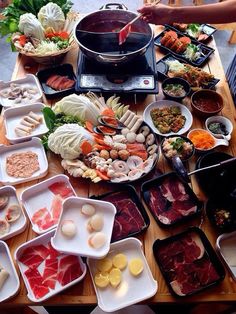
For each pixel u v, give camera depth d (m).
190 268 1.21
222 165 1.28
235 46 3.52
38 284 1.16
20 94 1.78
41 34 1.93
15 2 2.05
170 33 2.05
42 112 1.66
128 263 1.21
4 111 1.68
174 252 1.25
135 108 1.73
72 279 1.18
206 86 1.81
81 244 1.21
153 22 1.73
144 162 1.47
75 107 1.58
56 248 1.17
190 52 1.96
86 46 1.74
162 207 1.36
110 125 1.58
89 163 1.45
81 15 2.17
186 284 1.17
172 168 1.49
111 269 1.19
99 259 1.21
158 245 1.25
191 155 1.47
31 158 1.52
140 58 1.78
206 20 1.66
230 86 1.92
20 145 1.56
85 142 1.45
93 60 1.69
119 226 1.30
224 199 1.36
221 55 3.42
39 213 1.34
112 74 1.72
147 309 1.80
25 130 1.61
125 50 1.74
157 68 1.90
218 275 1.19
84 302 1.14
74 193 1.39
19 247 1.21
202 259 1.23
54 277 1.18
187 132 1.63
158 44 2.04
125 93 1.69
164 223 1.30
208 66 1.95
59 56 1.90
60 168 1.50
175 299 1.14
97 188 1.43
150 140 1.54
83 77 1.72
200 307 1.45
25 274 1.18
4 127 1.65
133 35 1.77
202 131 1.60
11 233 1.27
